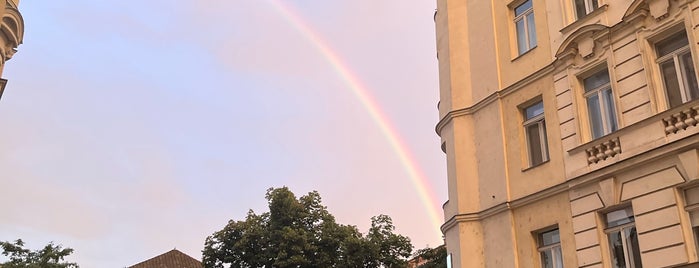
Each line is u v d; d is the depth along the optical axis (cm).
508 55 1930
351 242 3503
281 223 3572
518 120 1817
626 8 1560
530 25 1911
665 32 1447
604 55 1577
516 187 1748
